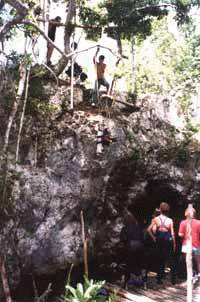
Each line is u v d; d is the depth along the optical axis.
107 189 11.55
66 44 11.80
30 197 9.73
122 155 11.77
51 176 10.22
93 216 11.01
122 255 11.68
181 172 13.42
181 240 11.73
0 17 9.65
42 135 10.41
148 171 12.67
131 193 12.24
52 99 11.07
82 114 11.38
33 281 9.38
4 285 8.60
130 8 13.44
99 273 11.48
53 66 12.01
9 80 10.20
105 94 12.91
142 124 12.91
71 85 11.42
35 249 9.70
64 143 10.62
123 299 9.69
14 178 9.59
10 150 9.80
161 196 13.62
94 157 11.02
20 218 9.52
